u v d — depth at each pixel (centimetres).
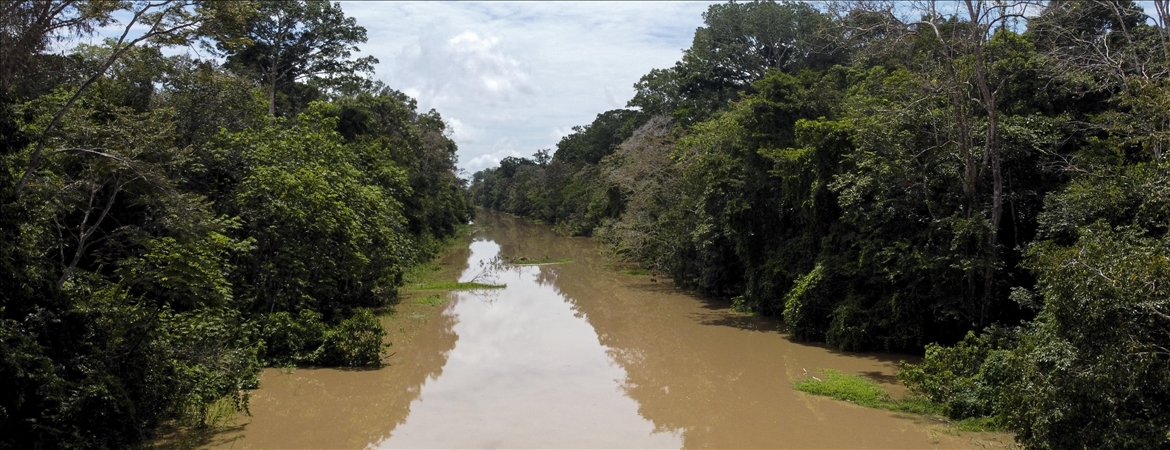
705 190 2538
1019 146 1614
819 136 1900
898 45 1739
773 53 4569
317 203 1936
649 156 3312
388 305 2536
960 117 1583
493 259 4028
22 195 1005
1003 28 1803
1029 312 1608
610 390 1510
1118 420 848
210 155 1931
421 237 4206
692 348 1931
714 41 4622
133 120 1258
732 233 2481
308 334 1717
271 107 3603
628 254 3712
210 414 1255
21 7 926
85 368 975
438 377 1605
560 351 1900
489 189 14912
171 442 1131
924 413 1295
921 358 1741
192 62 2003
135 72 1823
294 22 3891
